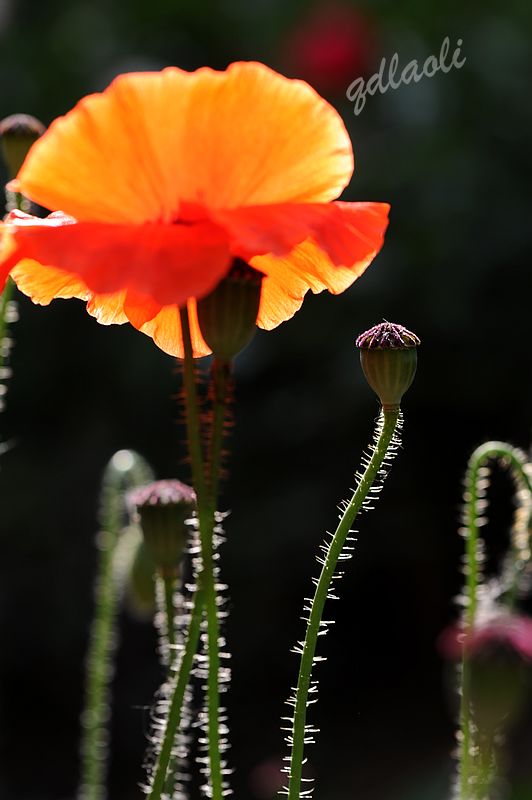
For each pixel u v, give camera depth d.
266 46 8.48
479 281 8.11
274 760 8.52
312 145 1.74
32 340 8.86
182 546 2.52
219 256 1.66
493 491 8.62
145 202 1.74
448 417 8.55
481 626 2.39
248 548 8.45
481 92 8.36
